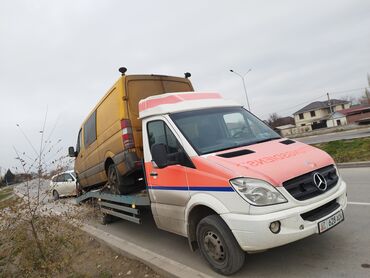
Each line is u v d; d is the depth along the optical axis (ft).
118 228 26.17
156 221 18.07
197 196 14.58
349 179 30.37
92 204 29.53
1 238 15.43
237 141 16.52
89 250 20.99
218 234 13.75
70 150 36.22
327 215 13.16
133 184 23.67
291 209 12.48
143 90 23.12
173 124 16.62
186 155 15.51
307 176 13.32
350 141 55.98
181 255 17.79
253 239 12.39
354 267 13.12
